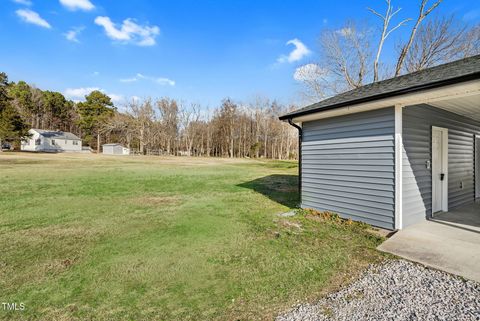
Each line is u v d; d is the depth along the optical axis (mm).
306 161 5891
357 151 4723
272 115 43688
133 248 3559
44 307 2156
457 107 4949
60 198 7301
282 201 7078
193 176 13797
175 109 46344
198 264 3025
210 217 5305
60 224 4770
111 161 25047
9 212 5695
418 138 4559
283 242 3756
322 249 3463
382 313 2023
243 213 5652
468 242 3473
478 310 2020
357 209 4746
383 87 4883
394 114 4109
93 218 5215
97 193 8195
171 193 8406
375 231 4219
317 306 2154
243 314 2061
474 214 5086
